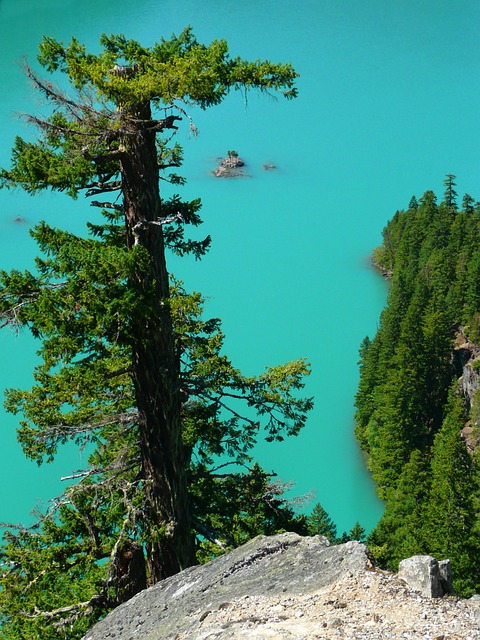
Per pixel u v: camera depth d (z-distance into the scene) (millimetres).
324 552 14977
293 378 25047
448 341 127500
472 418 117250
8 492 107438
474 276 134125
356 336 159750
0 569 23812
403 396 118562
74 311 19812
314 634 11820
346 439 127562
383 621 12078
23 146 20578
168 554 22812
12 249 178125
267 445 124750
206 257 189875
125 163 21578
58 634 22078
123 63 21703
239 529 26047
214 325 26000
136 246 19719
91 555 23625
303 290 175625
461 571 61469
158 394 22469
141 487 23844
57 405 24688
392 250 181250
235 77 20406
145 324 21609
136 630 15516
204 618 13828
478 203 170125
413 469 105062
